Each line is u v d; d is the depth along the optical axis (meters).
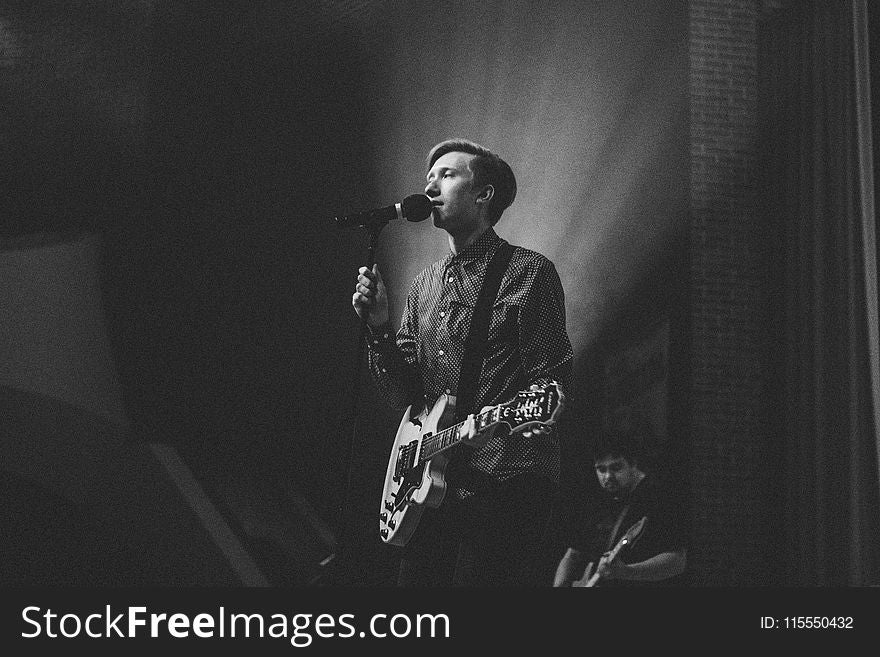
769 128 7.18
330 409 8.17
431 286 3.65
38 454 8.23
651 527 6.18
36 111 8.91
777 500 6.71
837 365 6.45
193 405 8.47
